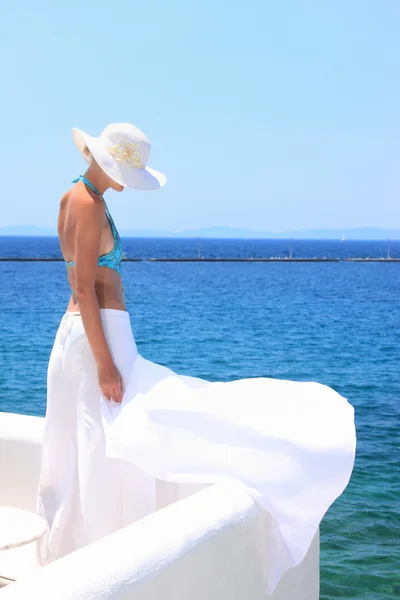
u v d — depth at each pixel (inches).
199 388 119.3
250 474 106.5
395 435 485.7
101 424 114.3
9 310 1630.2
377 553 267.0
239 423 110.7
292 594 113.5
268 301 2105.1
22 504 138.3
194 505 96.4
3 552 127.4
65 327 118.1
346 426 114.7
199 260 6008.9
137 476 114.5
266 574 105.1
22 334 1197.1
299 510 106.5
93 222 112.3
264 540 104.4
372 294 2486.5
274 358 1004.6
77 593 72.4
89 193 114.0
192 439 110.6
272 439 109.0
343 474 109.8
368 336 1288.1
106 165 113.0
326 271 4441.4
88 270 112.3
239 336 1262.3
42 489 120.9
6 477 139.7
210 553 91.5
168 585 83.7
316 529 114.4
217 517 94.9
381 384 773.3
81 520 117.7
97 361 113.3
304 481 107.4
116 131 116.3
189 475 107.6
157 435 109.8
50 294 2156.7
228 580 95.7
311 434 110.9
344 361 976.9
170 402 113.0
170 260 5954.7
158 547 84.2
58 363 118.3
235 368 912.9
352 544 276.8
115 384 113.7
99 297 116.6
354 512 316.2
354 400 657.6
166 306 1879.9
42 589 71.4
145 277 3459.6
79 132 116.3
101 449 114.1
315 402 120.4
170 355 1028.5
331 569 251.6
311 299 2214.6
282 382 126.0
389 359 996.6
